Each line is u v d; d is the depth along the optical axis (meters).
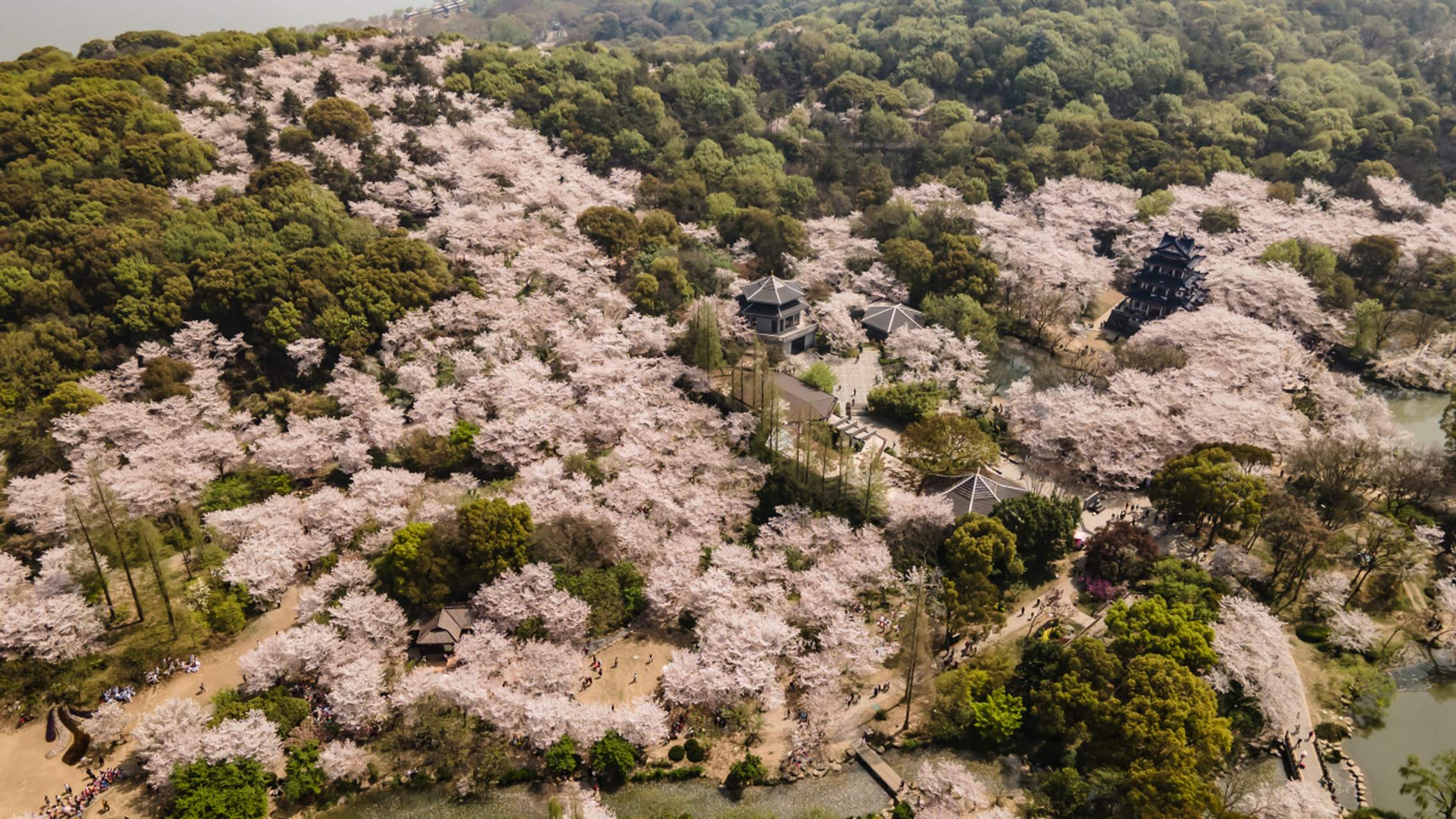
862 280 157.62
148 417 108.94
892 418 122.00
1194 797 63.09
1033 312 151.75
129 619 86.62
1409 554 89.62
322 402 117.31
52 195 136.62
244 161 162.00
